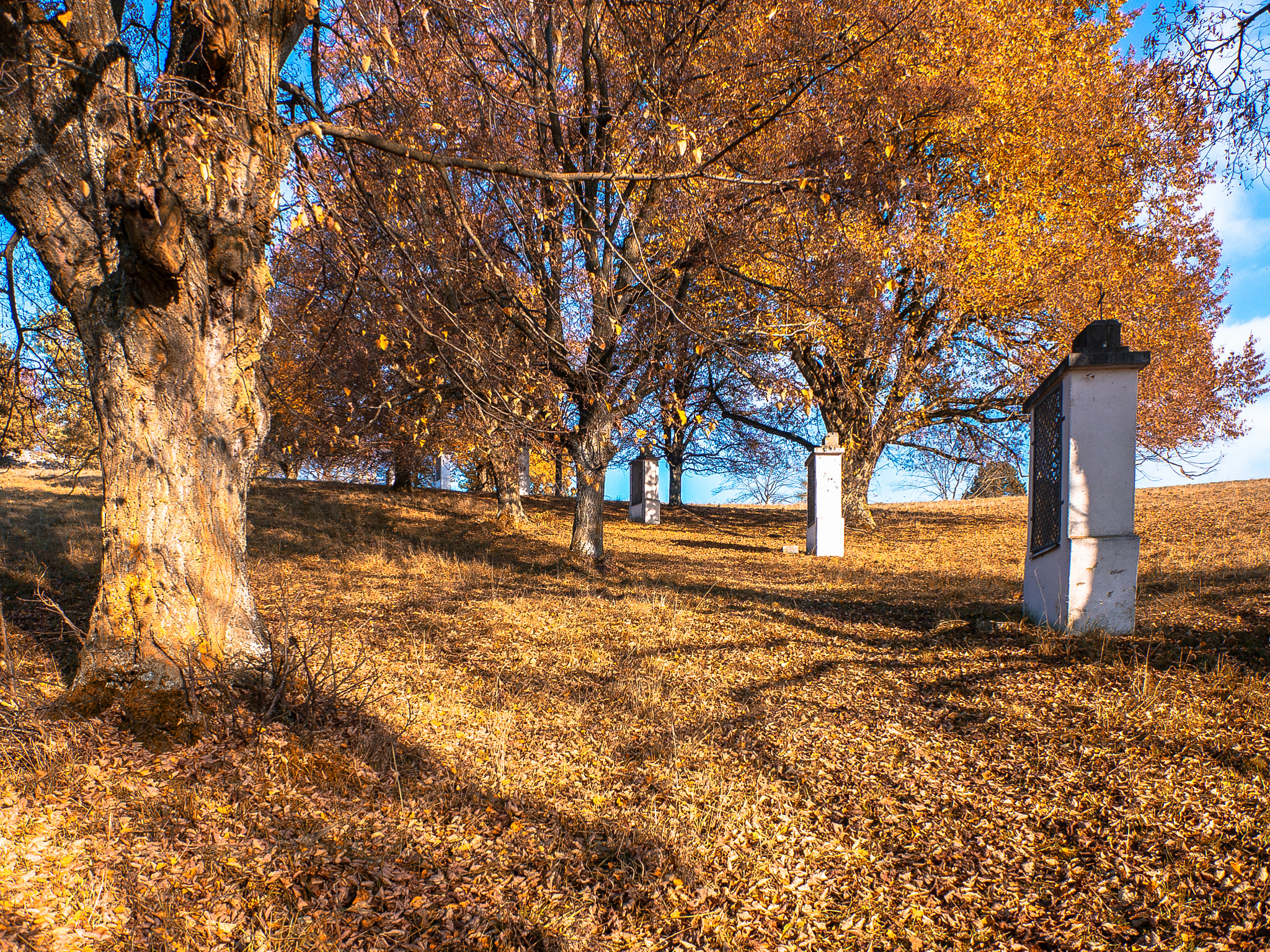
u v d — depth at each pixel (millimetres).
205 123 3797
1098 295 14047
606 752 4480
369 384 10297
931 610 8266
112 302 3951
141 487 4059
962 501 26859
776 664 6148
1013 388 16641
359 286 7039
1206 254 16047
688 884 3141
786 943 2779
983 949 2691
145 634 4012
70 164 3793
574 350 8539
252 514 14055
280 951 2514
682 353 11039
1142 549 11617
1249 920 2631
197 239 3939
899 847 3430
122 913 2572
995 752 4277
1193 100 6219
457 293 7969
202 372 4195
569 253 8945
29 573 7004
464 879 3105
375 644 6262
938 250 13617
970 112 13430
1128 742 4086
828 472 14523
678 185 7660
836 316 12461
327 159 6246
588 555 12180
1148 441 15992
